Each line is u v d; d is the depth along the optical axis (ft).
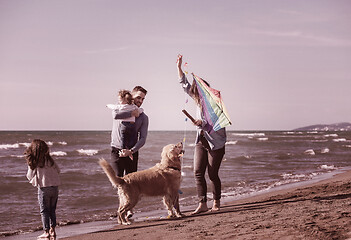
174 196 19.45
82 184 40.45
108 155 93.20
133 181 18.40
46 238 16.81
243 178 44.62
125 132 19.42
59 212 25.81
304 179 41.91
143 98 20.40
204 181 20.93
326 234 11.50
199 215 19.72
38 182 16.67
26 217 24.94
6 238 18.40
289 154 91.61
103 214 24.82
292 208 17.70
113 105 19.51
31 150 16.61
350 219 13.23
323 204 18.06
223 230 13.98
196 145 20.97
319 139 223.51
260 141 193.98
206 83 20.68
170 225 16.63
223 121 19.27
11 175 50.08
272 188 34.91
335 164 64.90
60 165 65.16
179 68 20.88
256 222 14.76
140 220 20.53
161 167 19.38
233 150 116.26
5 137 213.25
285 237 11.77
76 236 16.88
